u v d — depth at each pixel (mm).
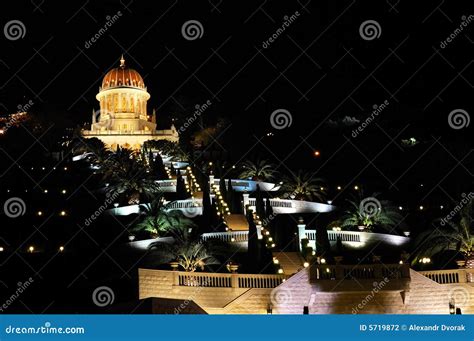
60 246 48781
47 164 89375
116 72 128125
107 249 47125
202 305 35906
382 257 45938
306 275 35969
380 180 84000
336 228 52969
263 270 41406
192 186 72875
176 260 40281
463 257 42469
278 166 85625
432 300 36594
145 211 52688
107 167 80875
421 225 57406
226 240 50219
